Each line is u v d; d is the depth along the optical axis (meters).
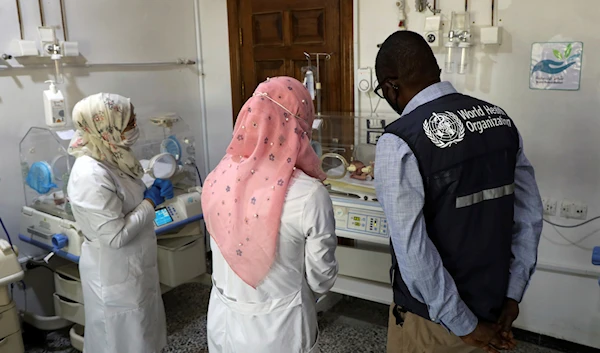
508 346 1.48
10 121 2.56
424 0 2.57
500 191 1.41
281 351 1.51
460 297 1.41
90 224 2.02
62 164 2.55
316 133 2.85
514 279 1.54
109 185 2.00
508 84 2.45
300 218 1.41
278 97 1.44
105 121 2.02
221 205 1.49
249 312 1.51
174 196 2.69
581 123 2.33
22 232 2.56
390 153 1.35
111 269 2.09
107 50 2.95
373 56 2.79
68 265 2.66
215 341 1.63
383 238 2.30
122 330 2.17
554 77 2.34
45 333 2.72
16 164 2.61
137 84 3.13
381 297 2.63
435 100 1.43
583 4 2.22
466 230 1.39
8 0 2.48
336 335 2.76
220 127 3.54
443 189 1.35
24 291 2.72
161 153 2.71
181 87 3.42
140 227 2.11
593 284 2.42
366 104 2.88
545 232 2.50
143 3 3.11
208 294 3.24
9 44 2.51
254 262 1.44
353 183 2.42
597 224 2.37
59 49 2.65
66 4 2.73
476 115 1.40
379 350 2.62
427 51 1.46
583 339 2.51
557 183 2.43
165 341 2.37
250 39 3.25
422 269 1.33
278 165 1.44
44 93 2.58
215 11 3.35
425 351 1.53
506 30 2.40
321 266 1.48
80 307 2.52
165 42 3.27
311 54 3.00
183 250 2.81
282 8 3.06
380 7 2.71
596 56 2.24
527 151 2.47
